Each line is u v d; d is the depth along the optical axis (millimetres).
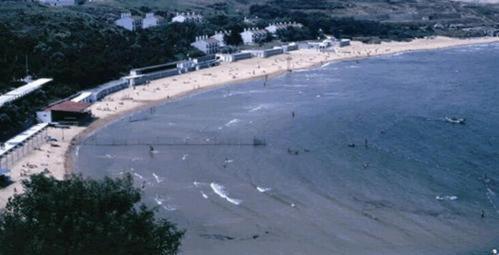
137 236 58062
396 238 106875
